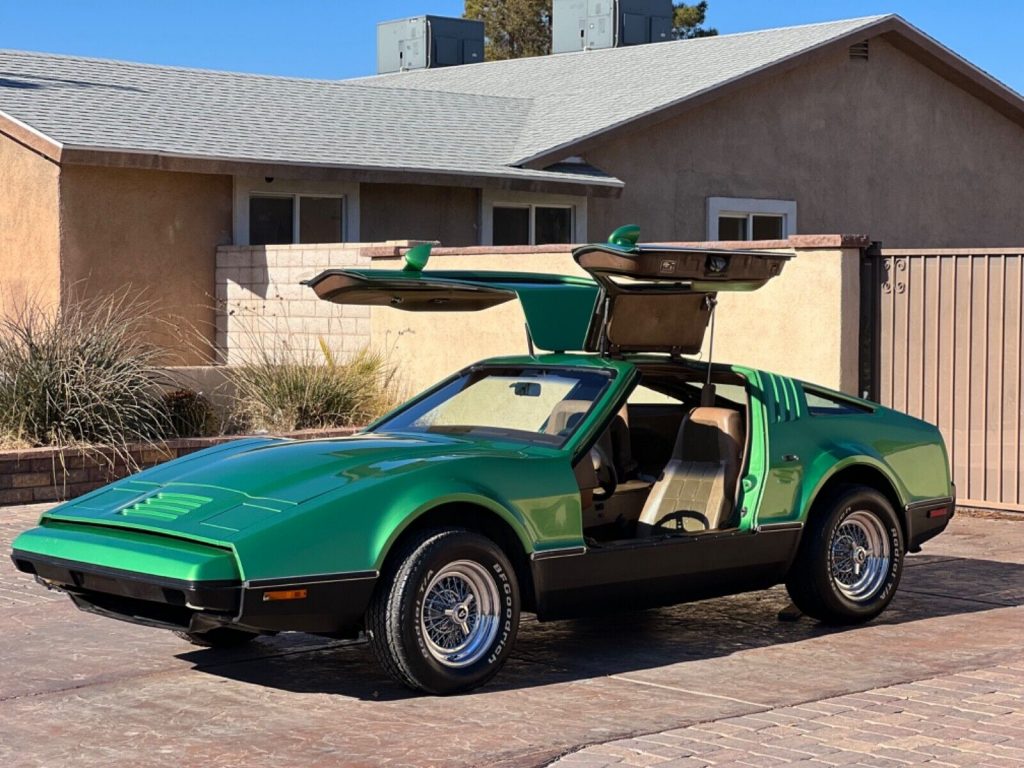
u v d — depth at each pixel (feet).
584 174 68.69
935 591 29.99
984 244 85.05
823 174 78.23
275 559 19.98
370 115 73.41
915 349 39.65
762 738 19.16
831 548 26.25
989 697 21.38
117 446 42.39
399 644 20.83
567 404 24.57
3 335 45.34
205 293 61.67
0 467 40.11
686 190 73.61
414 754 18.47
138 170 59.62
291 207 64.28
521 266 47.21
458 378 26.91
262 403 49.65
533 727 19.74
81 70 70.59
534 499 22.49
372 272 25.34
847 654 24.43
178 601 20.03
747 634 26.13
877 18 78.07
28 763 18.26
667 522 25.63
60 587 22.34
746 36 85.10
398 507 20.99
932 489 28.25
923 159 82.17
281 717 20.34
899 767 17.90
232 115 67.67
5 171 59.77
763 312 41.27
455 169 64.54
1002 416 38.32
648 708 20.79
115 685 22.24
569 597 22.97
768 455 25.57
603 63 88.89
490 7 183.42
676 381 27.73
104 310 57.21
